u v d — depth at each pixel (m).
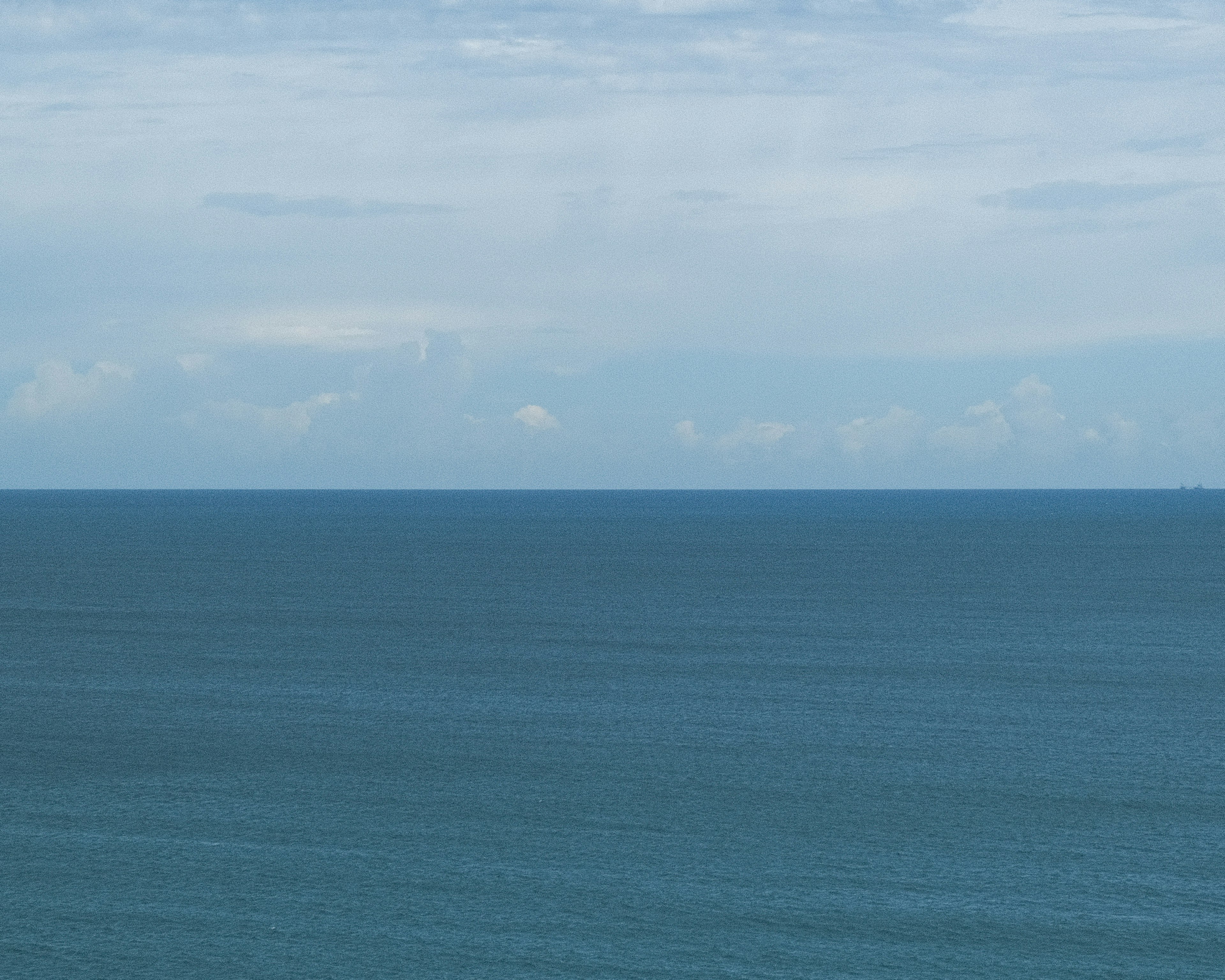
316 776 52.53
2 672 80.19
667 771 53.75
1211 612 118.50
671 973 33.12
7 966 33.25
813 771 53.94
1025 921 36.59
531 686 75.94
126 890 38.56
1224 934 35.69
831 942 35.12
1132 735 61.97
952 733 62.16
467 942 34.97
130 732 61.16
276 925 36.00
